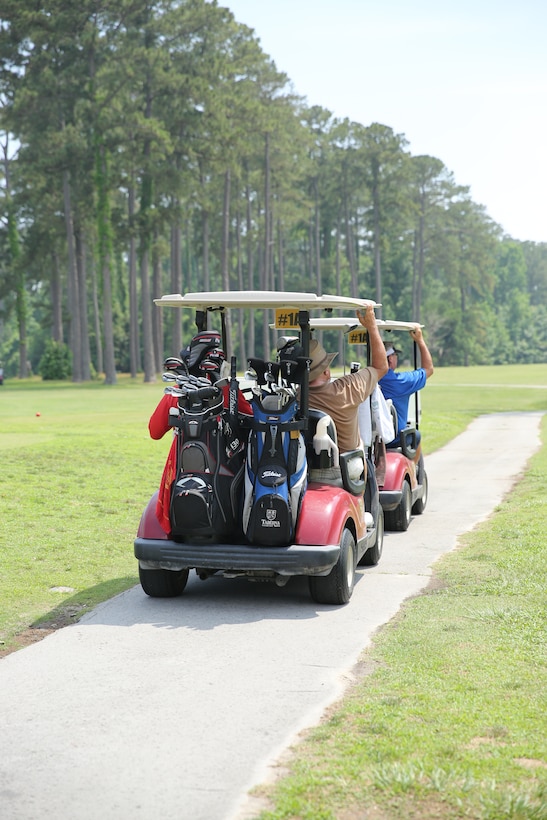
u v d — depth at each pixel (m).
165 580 7.62
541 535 9.80
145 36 70.00
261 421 7.14
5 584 8.19
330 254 123.88
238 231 94.12
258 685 5.40
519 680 5.24
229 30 73.62
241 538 7.45
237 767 4.22
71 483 14.16
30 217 82.25
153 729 4.71
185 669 5.75
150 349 72.25
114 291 108.75
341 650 6.10
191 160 73.88
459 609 7.00
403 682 5.27
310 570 7.07
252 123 75.50
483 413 38.19
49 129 70.50
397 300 136.38
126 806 3.87
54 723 4.84
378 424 9.43
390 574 8.58
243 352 82.62
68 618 7.16
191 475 7.14
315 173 106.69
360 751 4.28
